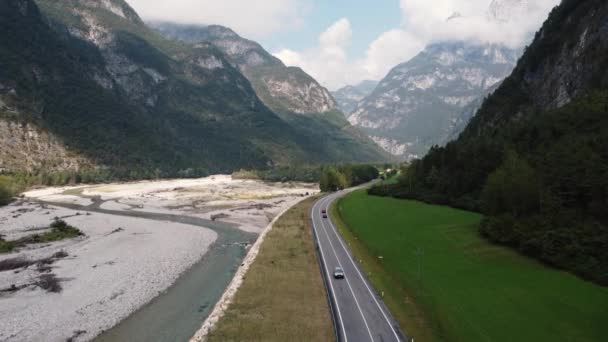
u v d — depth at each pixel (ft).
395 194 379.76
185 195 541.75
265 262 199.41
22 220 330.54
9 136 640.17
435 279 162.20
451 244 199.93
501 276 154.40
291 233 264.11
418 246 206.28
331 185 556.10
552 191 197.77
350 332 122.21
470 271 164.14
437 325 128.16
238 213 394.32
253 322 132.16
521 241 172.65
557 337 111.14
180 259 226.99
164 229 309.22
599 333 109.50
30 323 140.77
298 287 163.63
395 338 118.73
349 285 163.22
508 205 205.05
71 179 654.94
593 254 147.54
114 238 270.26
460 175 312.91
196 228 317.42
